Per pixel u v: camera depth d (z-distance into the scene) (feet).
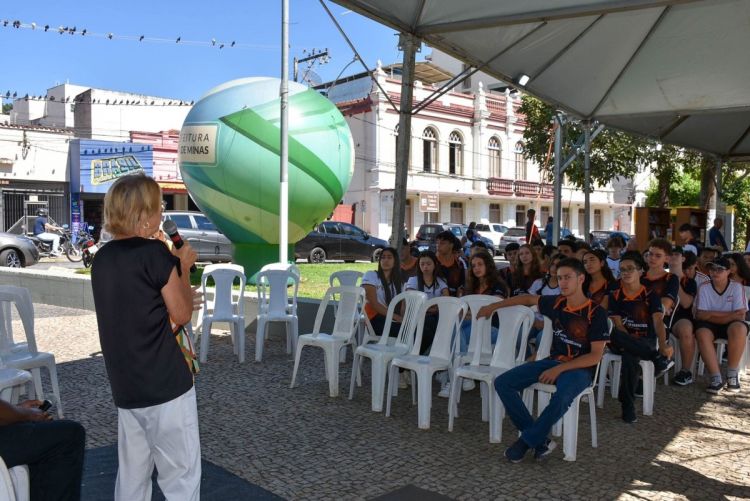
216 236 61.67
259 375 21.67
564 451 14.38
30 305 16.67
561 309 15.25
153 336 8.78
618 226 135.74
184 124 37.50
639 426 16.94
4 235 53.42
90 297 36.17
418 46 22.48
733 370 20.85
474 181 110.22
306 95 37.76
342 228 70.33
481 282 20.02
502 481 13.05
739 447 15.34
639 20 22.29
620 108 31.37
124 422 9.04
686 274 21.94
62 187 87.04
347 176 39.34
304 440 15.35
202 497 12.08
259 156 35.40
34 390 16.49
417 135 102.73
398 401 18.92
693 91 28.53
